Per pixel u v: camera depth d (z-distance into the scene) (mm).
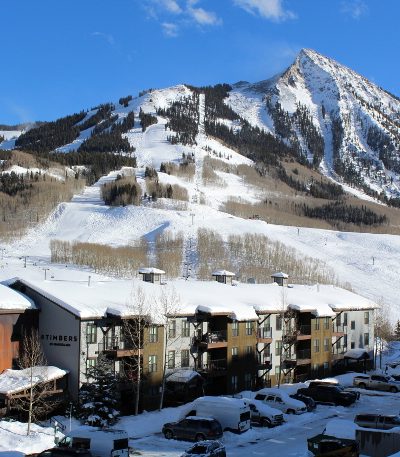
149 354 58500
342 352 87562
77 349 53500
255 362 70250
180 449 44375
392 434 40188
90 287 61969
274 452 43875
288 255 198625
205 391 65438
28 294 56406
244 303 71250
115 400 52344
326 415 58875
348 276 191000
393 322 141500
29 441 42531
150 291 65250
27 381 49250
